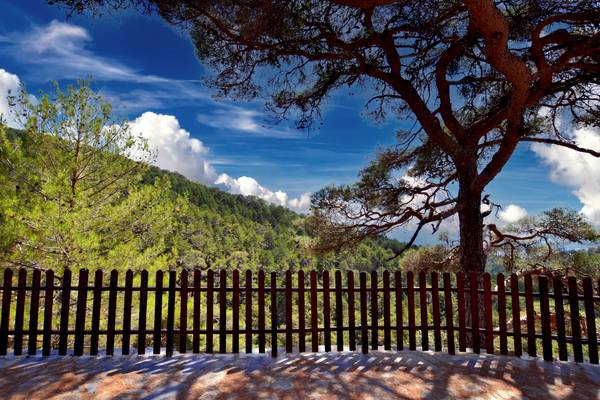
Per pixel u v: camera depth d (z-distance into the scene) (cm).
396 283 606
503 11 896
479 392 435
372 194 1148
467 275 927
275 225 15712
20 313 552
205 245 8206
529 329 574
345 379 465
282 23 697
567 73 912
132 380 454
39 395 408
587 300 562
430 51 988
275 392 425
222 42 899
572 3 773
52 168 1095
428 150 1186
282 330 578
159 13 725
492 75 1012
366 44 880
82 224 1023
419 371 497
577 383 468
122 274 1023
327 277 596
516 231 1234
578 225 1149
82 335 554
